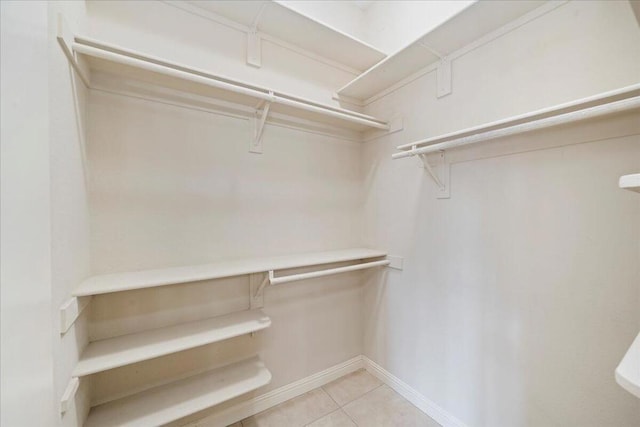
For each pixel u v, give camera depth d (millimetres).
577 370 1028
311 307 1827
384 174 1901
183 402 1202
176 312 1360
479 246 1344
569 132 1039
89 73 1129
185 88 1354
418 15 1790
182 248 1381
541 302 1126
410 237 1712
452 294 1468
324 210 1909
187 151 1390
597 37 975
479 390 1343
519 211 1192
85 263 1084
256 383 1347
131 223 1251
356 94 1982
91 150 1153
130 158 1246
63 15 838
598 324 978
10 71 500
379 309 1941
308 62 1818
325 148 1912
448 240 1485
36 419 598
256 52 1600
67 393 814
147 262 1288
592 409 991
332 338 1929
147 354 1062
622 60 922
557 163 1076
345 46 1774
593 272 989
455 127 1442
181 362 1373
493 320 1290
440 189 1523
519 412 1196
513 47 1207
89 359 1007
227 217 1514
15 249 513
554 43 1081
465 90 1397
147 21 1294
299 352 1776
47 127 677
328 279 1907
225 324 1364
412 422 1523
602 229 967
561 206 1067
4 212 476
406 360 1734
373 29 2135
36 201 612
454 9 1574
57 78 789
